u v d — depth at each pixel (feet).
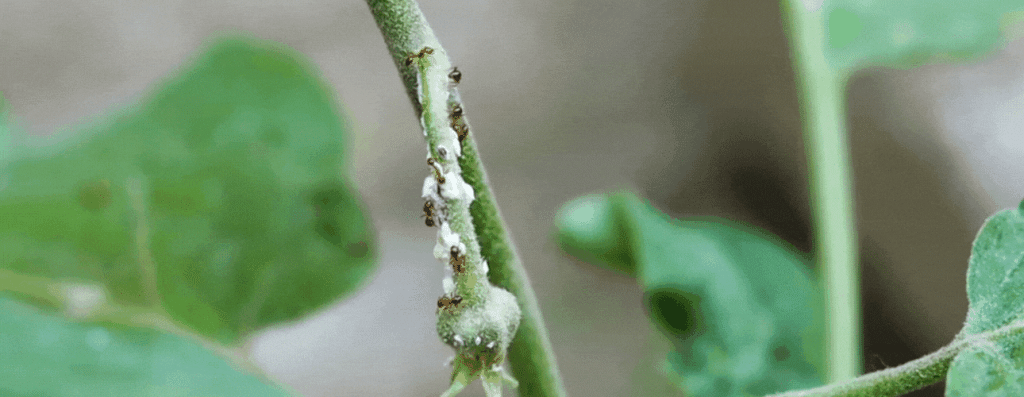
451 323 0.92
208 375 1.07
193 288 1.19
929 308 2.69
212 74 1.21
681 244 1.50
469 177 0.94
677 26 3.53
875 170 2.85
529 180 3.44
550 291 3.28
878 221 2.81
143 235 1.18
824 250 1.28
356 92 3.39
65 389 1.04
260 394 1.07
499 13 3.59
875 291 2.78
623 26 3.61
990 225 0.94
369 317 3.04
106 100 3.28
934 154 2.75
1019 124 2.69
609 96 3.52
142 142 1.20
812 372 1.48
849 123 2.88
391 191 3.33
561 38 3.60
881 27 1.34
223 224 1.20
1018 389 0.91
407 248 3.25
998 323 0.92
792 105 3.22
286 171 1.22
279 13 3.47
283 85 1.22
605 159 3.45
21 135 1.21
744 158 3.29
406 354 2.96
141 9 3.45
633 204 1.51
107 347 1.07
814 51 1.34
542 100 3.53
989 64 2.80
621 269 1.57
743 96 3.34
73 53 3.37
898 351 2.74
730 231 1.58
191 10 3.45
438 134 0.91
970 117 2.76
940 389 1.98
